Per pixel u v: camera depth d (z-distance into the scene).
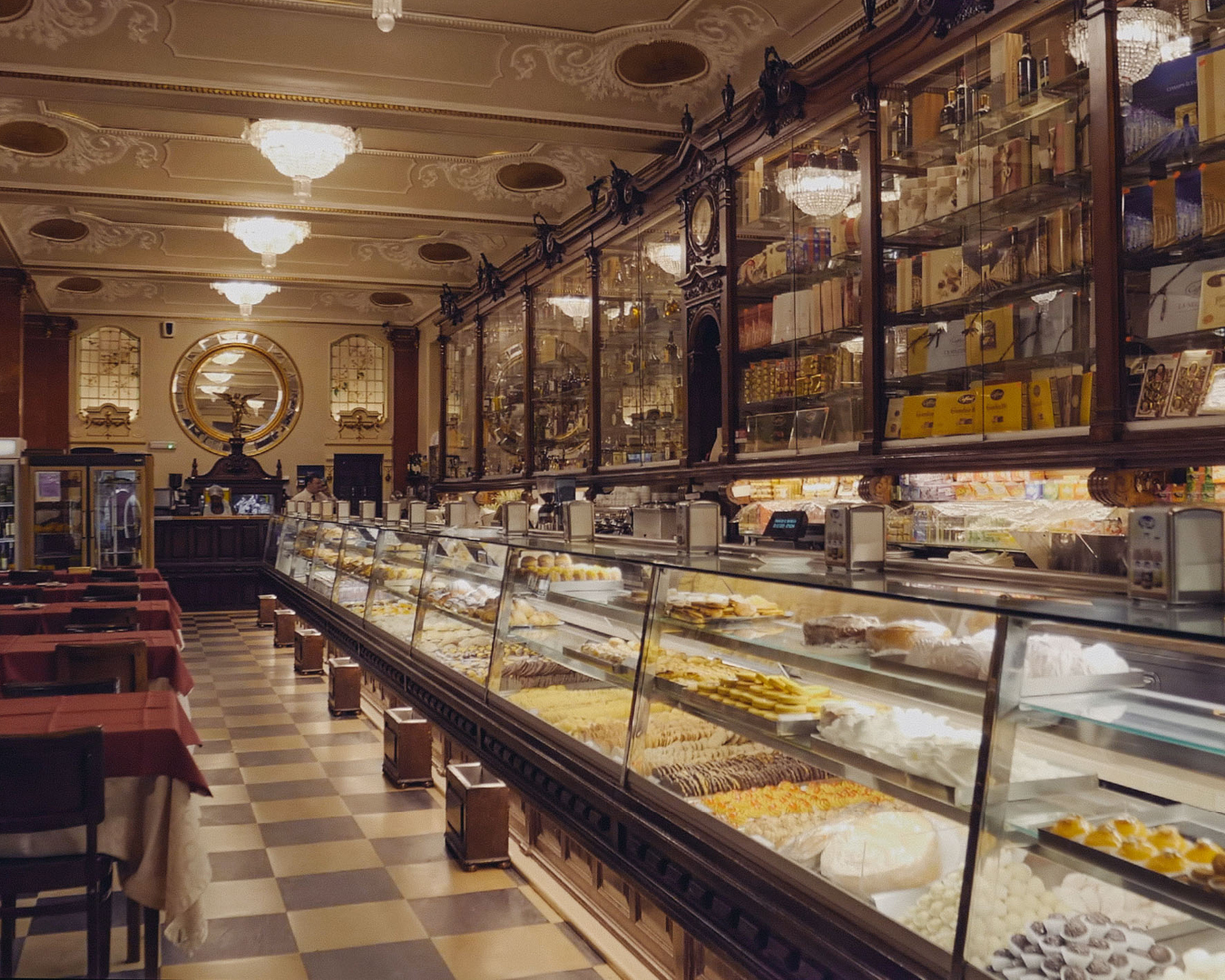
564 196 10.20
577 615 4.12
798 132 6.52
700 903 2.78
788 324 6.77
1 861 2.82
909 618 2.46
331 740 6.45
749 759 2.92
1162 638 1.83
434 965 3.32
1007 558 3.65
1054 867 2.04
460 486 13.35
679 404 8.10
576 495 9.84
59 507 12.49
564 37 6.76
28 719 3.27
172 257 12.84
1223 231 4.02
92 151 8.92
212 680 8.66
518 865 4.17
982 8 5.04
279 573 11.76
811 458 6.46
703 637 3.25
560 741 3.86
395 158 9.22
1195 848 1.86
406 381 16.42
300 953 3.41
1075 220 4.75
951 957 2.02
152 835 3.08
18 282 12.48
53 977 3.23
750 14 6.45
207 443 15.71
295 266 13.20
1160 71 4.28
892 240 5.81
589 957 3.38
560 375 10.52
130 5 6.23
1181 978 1.85
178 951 3.42
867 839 2.36
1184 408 4.14
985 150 5.21
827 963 2.28
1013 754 2.10
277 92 7.11
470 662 5.07
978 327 5.25
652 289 8.60
